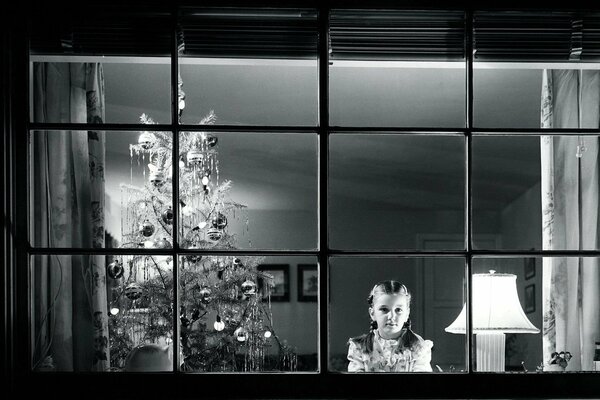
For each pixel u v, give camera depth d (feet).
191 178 11.62
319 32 7.25
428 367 10.41
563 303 10.16
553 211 10.48
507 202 25.79
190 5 7.12
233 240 11.59
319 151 7.07
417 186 25.61
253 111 17.53
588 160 9.77
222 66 14.65
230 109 17.33
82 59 7.37
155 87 15.05
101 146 9.32
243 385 6.83
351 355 10.48
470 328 7.07
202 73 15.11
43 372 6.79
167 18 7.25
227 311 11.30
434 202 26.73
